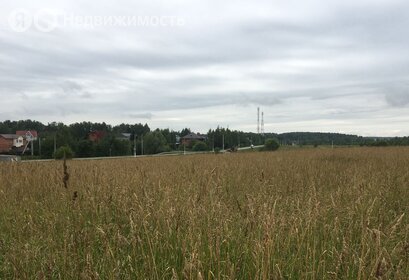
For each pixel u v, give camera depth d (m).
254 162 14.95
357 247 3.90
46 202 6.25
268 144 55.75
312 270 3.39
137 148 93.19
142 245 3.83
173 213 4.16
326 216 4.70
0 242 4.32
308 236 3.75
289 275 3.49
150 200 4.63
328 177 9.66
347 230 4.14
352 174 9.87
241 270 3.53
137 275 3.41
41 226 4.88
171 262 3.71
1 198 6.73
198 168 10.43
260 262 3.32
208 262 3.42
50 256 3.74
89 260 3.44
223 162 14.75
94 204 5.34
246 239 3.83
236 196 6.54
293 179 9.16
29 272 3.57
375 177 8.01
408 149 30.30
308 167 11.90
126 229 4.66
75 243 3.95
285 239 3.89
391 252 3.54
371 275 2.95
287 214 4.85
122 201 5.20
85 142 76.94
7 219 5.38
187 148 105.88
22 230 4.68
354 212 4.66
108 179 7.25
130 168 10.70
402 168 11.23
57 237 4.46
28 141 78.38
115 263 3.46
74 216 5.07
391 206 6.14
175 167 11.62
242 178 9.32
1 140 81.06
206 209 4.64
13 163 11.34
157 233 3.79
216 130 101.00
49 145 72.56
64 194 6.30
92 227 4.71
